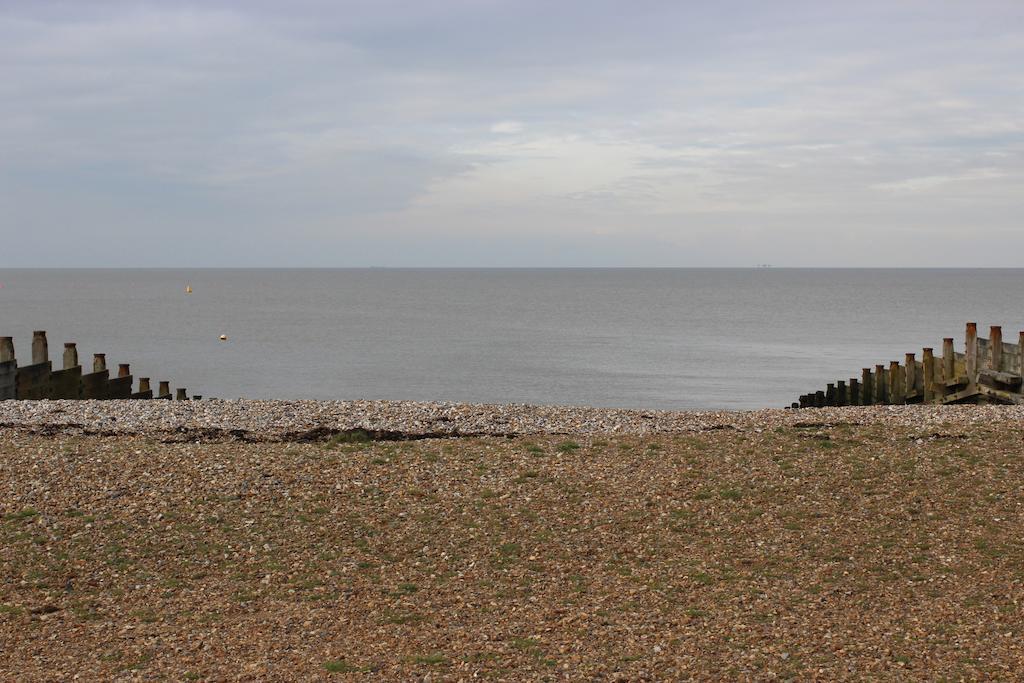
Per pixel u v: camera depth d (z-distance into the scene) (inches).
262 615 530.3
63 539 623.5
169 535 634.2
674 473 760.3
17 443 826.8
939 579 564.1
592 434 903.7
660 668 454.6
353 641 494.6
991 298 7495.1
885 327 4370.1
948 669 444.1
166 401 1090.1
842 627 499.8
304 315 5634.8
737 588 559.8
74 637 500.7
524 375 2760.8
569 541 636.7
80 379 1323.8
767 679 438.0
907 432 875.4
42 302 7140.8
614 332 4266.7
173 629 510.6
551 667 458.6
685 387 2485.2
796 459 791.7
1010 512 665.0
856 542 624.1
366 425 939.3
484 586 571.2
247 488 714.8
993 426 896.3
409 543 632.4
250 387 2578.7
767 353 3260.3
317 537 637.9
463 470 767.1
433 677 448.1
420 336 4119.1
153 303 7071.9
